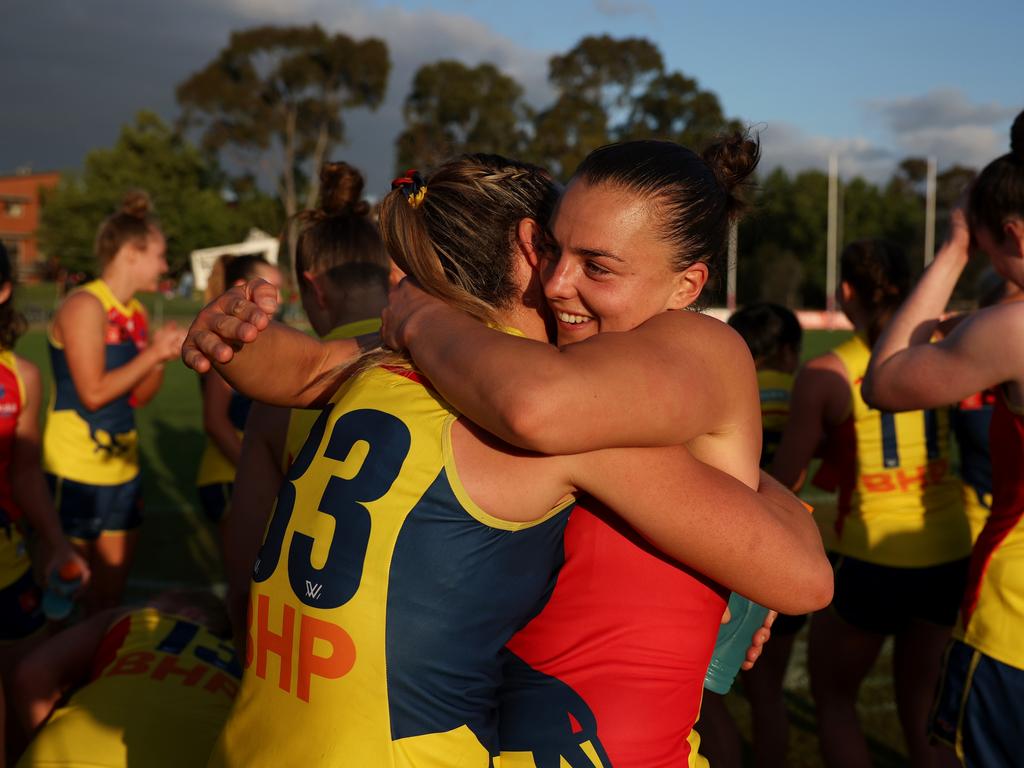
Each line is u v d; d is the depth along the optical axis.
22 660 2.14
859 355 2.88
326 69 48.41
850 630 2.88
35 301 35.66
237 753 1.23
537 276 1.34
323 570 1.16
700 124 51.56
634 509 1.15
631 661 1.25
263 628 1.24
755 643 1.50
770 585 1.19
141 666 1.91
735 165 1.39
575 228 1.19
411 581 1.12
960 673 2.01
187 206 45.72
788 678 3.95
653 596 1.25
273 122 48.81
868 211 54.16
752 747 3.22
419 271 1.28
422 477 1.14
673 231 1.19
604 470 1.14
